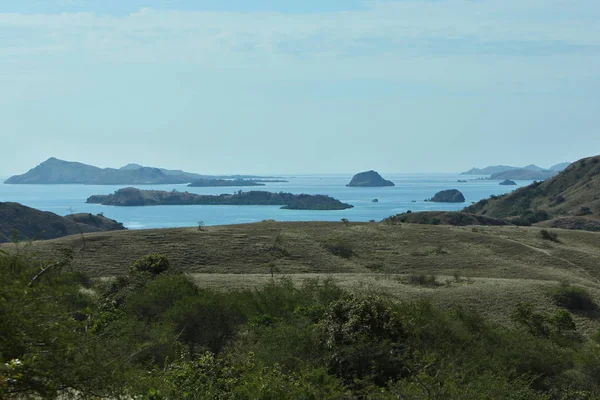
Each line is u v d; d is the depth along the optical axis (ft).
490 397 52.49
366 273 192.75
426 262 217.97
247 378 52.70
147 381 41.73
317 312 84.53
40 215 413.39
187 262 197.88
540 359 73.72
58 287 32.07
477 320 86.07
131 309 88.89
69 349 29.30
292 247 228.43
